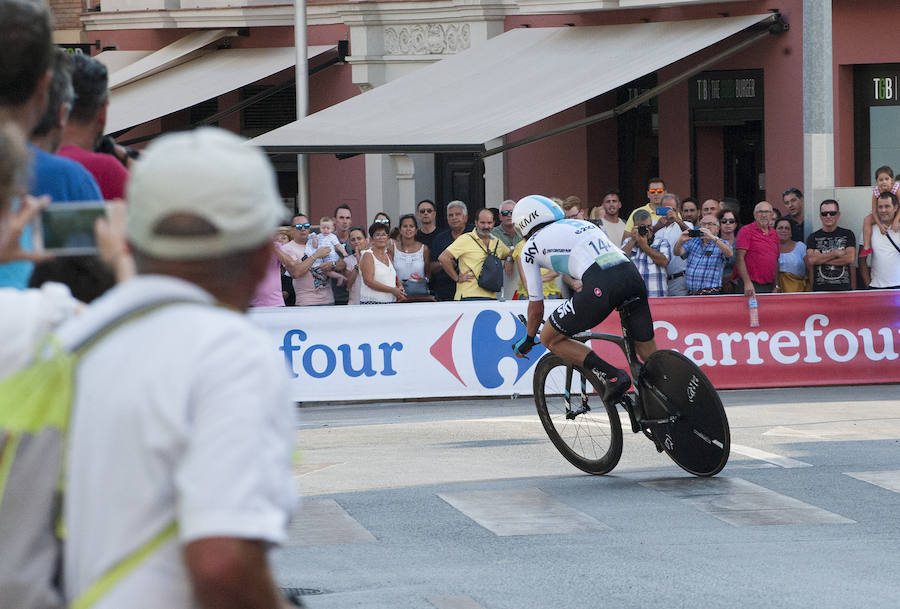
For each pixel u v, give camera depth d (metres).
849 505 21.50
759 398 35.12
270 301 37.28
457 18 52.81
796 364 37.16
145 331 5.96
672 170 50.50
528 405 35.50
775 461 25.42
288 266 38.62
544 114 42.34
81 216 7.16
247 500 5.64
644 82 51.03
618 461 24.72
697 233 37.50
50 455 6.08
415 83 48.56
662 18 48.53
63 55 9.66
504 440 29.30
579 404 25.31
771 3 46.81
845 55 47.28
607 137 51.91
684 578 17.03
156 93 55.78
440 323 36.97
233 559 5.55
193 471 5.65
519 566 17.88
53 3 62.12
